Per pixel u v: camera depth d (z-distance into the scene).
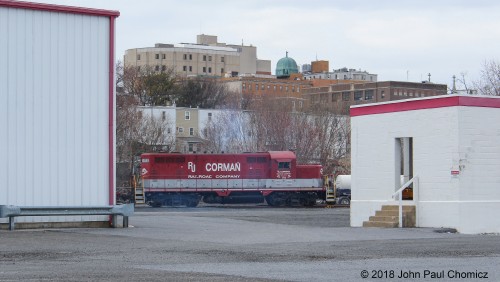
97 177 26.97
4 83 25.50
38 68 26.05
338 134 91.00
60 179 26.31
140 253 18.16
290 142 88.19
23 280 13.15
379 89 176.75
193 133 113.88
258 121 92.12
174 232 25.34
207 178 67.75
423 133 29.48
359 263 16.09
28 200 25.77
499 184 28.62
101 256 17.45
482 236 24.61
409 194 31.20
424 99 29.39
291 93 190.00
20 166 25.66
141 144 84.69
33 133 25.91
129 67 140.62
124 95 92.62
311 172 68.88
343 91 183.25
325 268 15.27
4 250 18.67
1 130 25.39
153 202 67.19
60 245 20.03
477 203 28.03
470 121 28.22
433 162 29.02
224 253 18.17
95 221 27.23
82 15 26.81
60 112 26.38
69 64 26.56
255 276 14.07
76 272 14.36
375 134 31.73
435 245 20.28
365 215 31.94
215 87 140.50
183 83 138.88
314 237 23.50
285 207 66.19
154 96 129.50
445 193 28.44
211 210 56.00
